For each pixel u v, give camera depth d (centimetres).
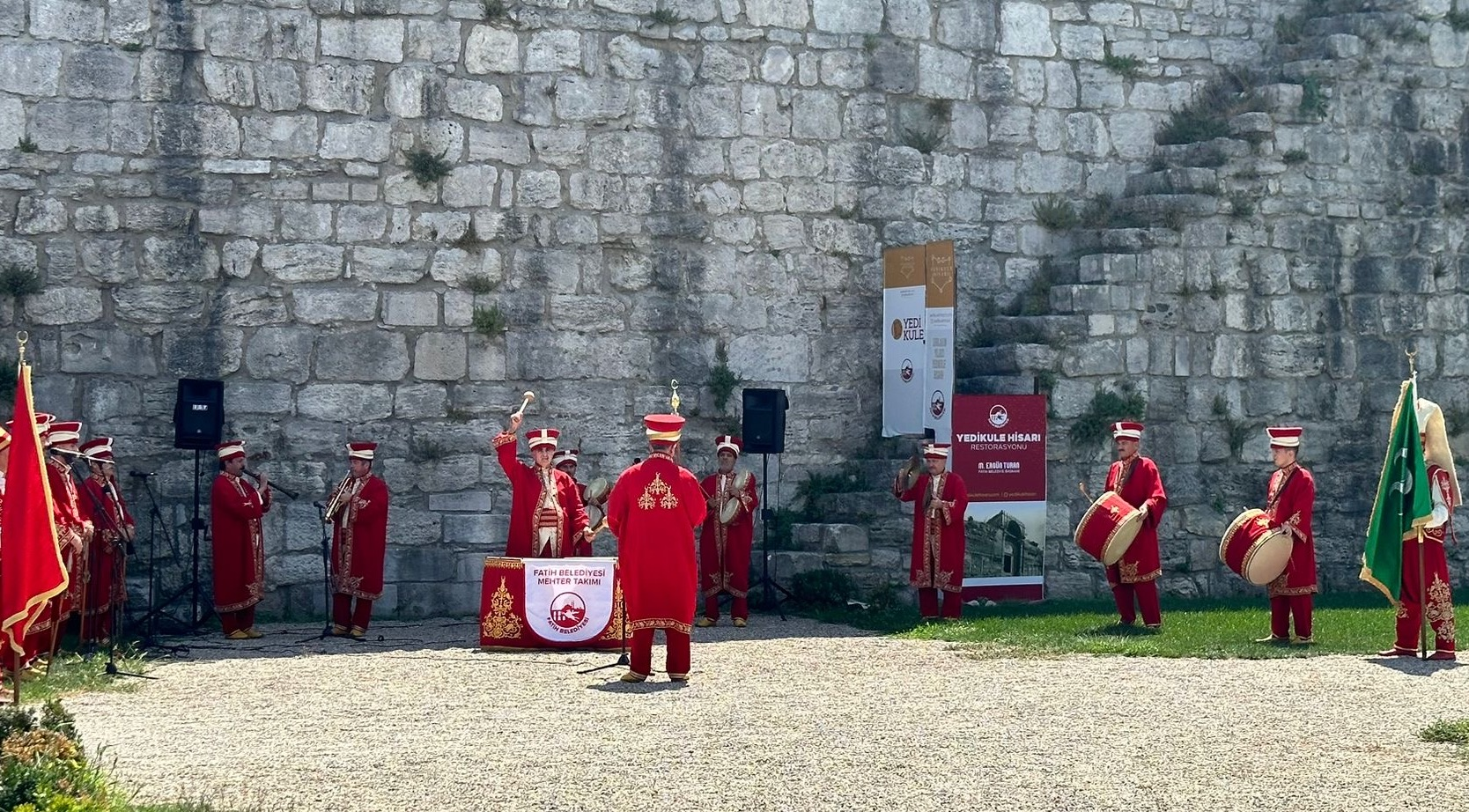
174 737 947
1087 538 1490
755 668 1255
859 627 1557
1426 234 1969
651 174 1795
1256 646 1350
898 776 838
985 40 1931
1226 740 935
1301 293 1916
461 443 1719
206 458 1636
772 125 1844
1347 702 1066
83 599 1333
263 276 1669
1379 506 1305
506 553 1559
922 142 1902
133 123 1636
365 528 1530
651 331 1791
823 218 1861
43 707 848
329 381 1683
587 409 1762
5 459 1185
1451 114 1989
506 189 1745
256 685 1169
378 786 810
